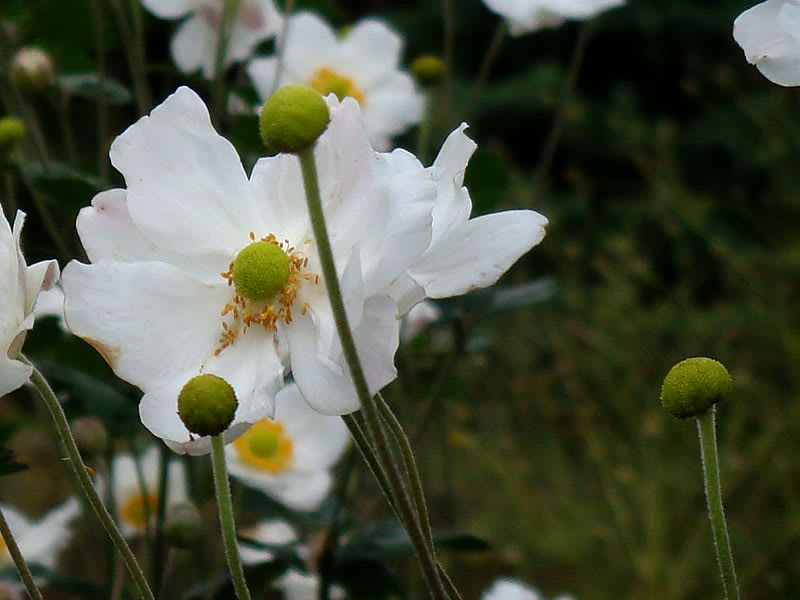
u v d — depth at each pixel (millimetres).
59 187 610
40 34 743
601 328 1596
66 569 897
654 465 1340
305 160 433
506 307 739
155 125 475
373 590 626
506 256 462
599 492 1452
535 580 1335
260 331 474
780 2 466
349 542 625
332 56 830
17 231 461
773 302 1530
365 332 454
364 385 441
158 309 470
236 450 671
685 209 1696
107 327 466
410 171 460
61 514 721
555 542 1329
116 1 694
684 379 456
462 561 1343
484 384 1602
